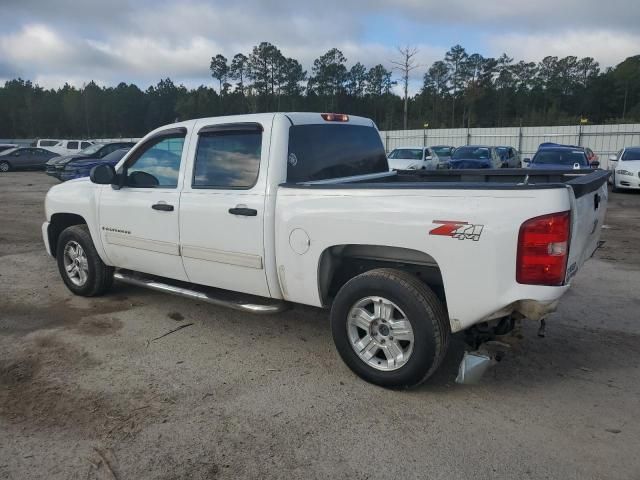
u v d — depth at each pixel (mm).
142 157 5246
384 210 3693
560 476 2959
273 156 4285
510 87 86812
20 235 10258
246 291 4578
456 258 3473
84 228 5973
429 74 82875
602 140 35438
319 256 4027
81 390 3920
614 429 3420
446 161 24172
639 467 3039
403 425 3461
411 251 3867
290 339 4914
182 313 5590
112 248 5586
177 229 4875
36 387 3963
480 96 75812
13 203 15672
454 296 3535
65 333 5031
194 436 3342
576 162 16797
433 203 3533
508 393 3891
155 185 5129
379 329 3883
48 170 22078
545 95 89688
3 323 5289
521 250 3281
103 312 5621
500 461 3088
